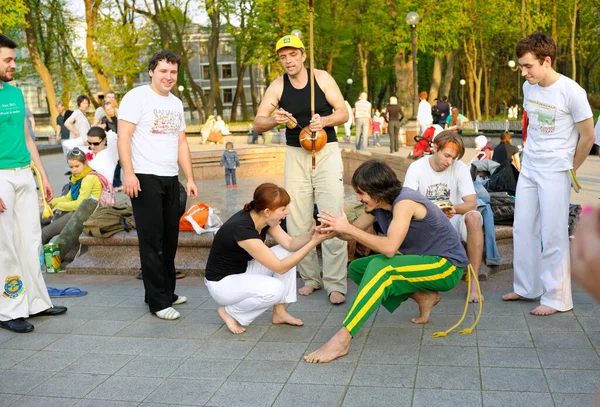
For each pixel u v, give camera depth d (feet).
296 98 16.66
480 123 90.12
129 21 125.70
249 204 13.98
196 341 14.24
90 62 117.91
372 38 108.58
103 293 18.57
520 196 15.75
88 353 13.74
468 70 158.10
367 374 11.97
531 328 14.05
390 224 13.06
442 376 11.71
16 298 15.51
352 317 12.77
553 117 14.78
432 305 14.60
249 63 115.65
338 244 16.66
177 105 16.39
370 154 42.01
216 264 14.38
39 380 12.35
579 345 12.91
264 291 13.94
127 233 21.22
